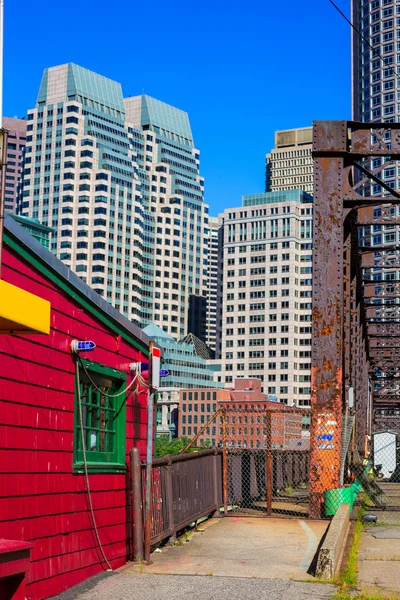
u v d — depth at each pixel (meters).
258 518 17.06
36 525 8.65
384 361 51.34
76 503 9.87
